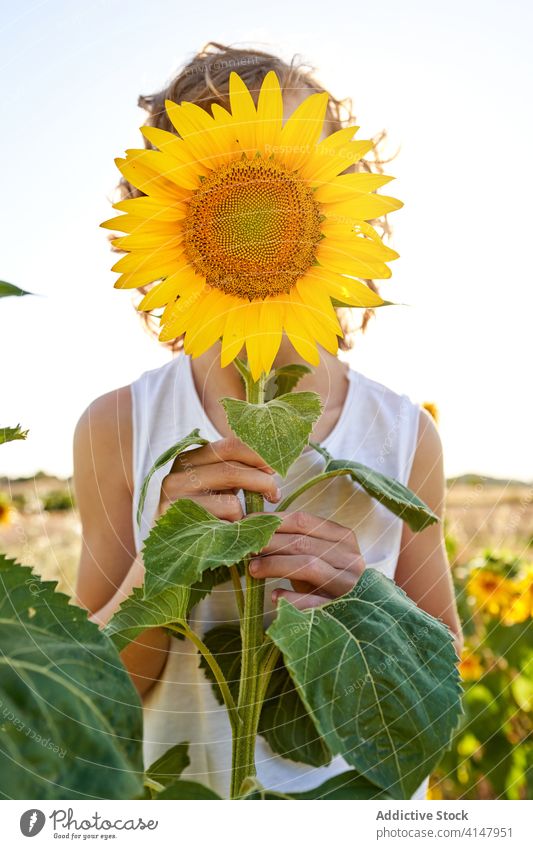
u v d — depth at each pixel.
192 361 0.93
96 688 0.42
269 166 0.51
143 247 0.51
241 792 0.49
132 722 0.41
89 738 0.40
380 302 0.52
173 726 0.84
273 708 0.59
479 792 1.71
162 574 0.47
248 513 0.57
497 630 1.74
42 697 0.40
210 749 0.82
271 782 0.75
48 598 0.44
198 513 0.51
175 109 0.50
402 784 0.43
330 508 0.81
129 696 0.42
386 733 0.44
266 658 0.52
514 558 1.68
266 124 0.51
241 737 0.50
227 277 0.51
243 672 0.51
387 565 0.85
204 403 0.91
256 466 0.57
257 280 0.51
